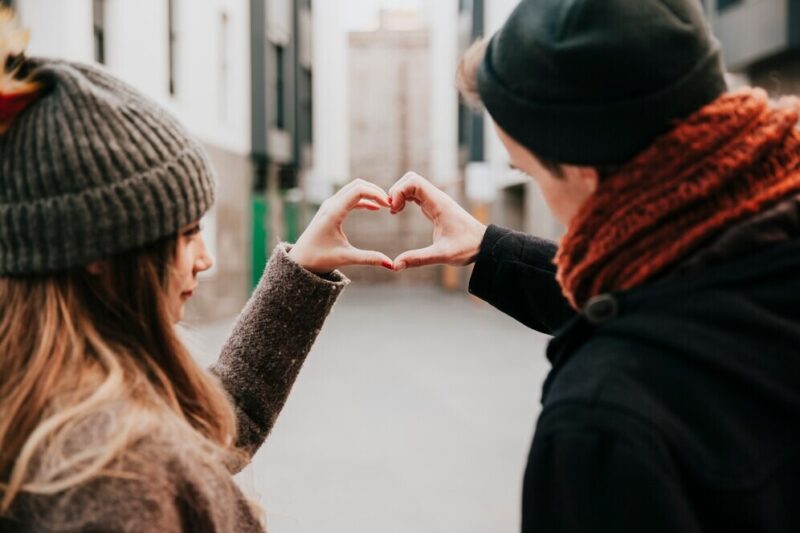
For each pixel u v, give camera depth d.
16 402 0.85
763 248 0.79
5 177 0.89
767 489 0.74
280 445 5.60
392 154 32.25
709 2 9.28
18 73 0.93
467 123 22.47
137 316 0.95
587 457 0.74
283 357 1.35
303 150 20.98
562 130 0.84
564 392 0.79
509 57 0.88
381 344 11.98
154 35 11.62
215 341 10.70
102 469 0.78
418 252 1.46
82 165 0.88
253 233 17.31
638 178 0.81
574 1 0.83
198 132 13.36
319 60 24.75
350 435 5.89
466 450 5.45
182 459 0.83
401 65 32.16
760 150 0.81
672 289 0.79
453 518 4.02
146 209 0.92
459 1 22.58
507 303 1.47
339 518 4.01
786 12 7.64
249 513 0.97
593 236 0.85
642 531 0.71
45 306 0.91
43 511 0.79
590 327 0.84
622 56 0.80
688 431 0.74
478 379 8.59
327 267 1.40
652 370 0.76
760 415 0.75
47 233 0.88
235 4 15.42
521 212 19.95
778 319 0.76
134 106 0.94
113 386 0.86
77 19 8.95
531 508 0.80
